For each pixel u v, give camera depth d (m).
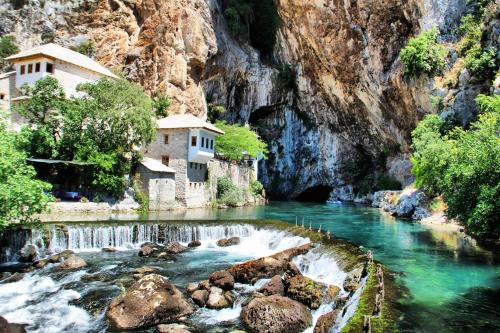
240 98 53.81
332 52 43.47
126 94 28.44
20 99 29.38
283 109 57.62
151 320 10.27
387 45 37.41
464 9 30.67
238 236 20.78
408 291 10.69
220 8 50.09
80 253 17.52
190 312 10.98
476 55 27.38
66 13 40.66
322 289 11.80
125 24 41.75
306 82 52.56
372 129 47.81
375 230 22.58
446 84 30.25
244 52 51.59
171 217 25.44
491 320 8.71
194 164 34.00
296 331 9.84
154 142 34.09
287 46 52.00
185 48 42.09
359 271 12.56
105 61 40.75
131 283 13.20
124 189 27.89
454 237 19.94
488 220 15.55
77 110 26.77
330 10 40.53
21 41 39.78
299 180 59.12
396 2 34.62
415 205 28.77
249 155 47.03
